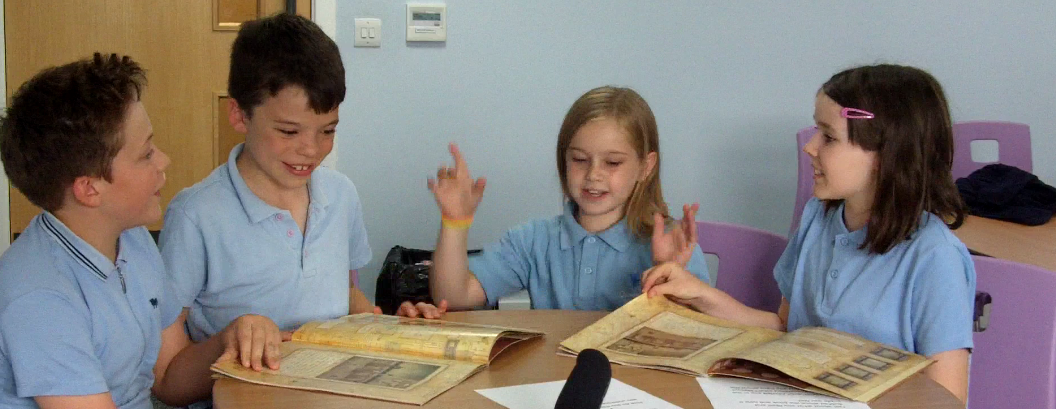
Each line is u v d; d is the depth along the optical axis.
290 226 1.52
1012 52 3.42
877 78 1.40
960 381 1.33
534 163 3.25
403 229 3.24
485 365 1.20
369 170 3.19
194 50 3.05
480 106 3.19
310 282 1.55
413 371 1.16
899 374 1.15
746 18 3.26
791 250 1.63
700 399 1.09
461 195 1.60
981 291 1.52
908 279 1.38
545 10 3.16
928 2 3.34
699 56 3.26
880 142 1.37
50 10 2.95
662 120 3.29
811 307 1.51
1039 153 3.52
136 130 1.19
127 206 1.21
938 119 1.39
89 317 1.19
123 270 1.26
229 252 1.48
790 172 3.37
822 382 1.10
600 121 1.60
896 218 1.39
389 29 3.10
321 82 1.37
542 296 1.76
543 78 3.20
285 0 3.05
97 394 1.14
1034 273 1.48
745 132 3.33
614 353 1.23
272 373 1.15
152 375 1.34
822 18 3.29
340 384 1.11
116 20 2.99
